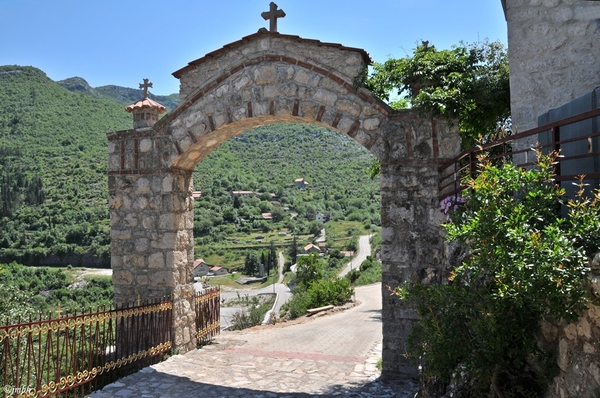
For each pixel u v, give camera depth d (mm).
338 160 118125
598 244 3465
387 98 9352
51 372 8328
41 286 41406
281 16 9461
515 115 7355
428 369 5125
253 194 94625
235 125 9836
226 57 9727
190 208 10781
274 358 10406
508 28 7449
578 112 5832
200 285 18953
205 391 8062
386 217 8812
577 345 3691
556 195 3973
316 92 9180
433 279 8500
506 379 4598
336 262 60969
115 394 7711
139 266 10242
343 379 8938
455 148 8523
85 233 55406
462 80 8328
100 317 7953
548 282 3342
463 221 4414
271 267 66750
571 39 7121
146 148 10227
